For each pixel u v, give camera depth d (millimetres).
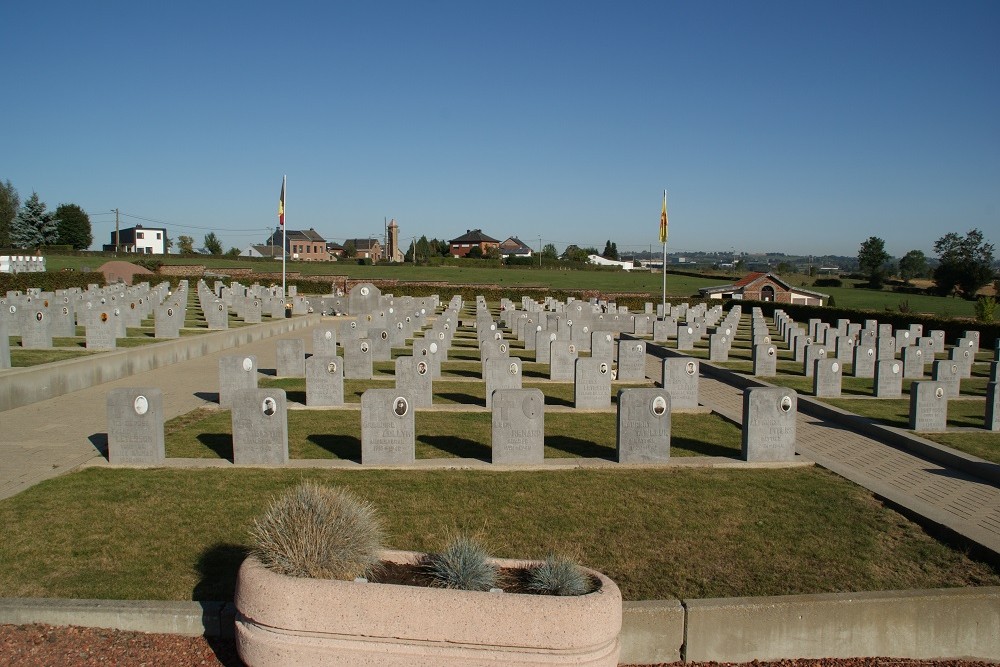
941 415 15500
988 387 15586
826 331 31531
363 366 21641
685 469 12430
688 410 17594
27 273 56531
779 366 26625
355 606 5957
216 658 6598
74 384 19172
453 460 12336
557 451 13508
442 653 5883
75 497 10289
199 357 26531
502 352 23141
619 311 48844
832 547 9156
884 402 19156
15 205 105562
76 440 13742
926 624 7168
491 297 70375
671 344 34188
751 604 7047
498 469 12055
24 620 7008
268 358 26688
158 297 41594
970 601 7191
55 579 7715
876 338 29078
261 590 6109
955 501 11250
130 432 11891
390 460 12078
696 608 6992
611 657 6047
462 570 6543
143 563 8148
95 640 6793
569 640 5852
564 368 21875
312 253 136125
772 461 12922
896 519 10203
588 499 10688
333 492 7355
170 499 10250
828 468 12625
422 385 17250
